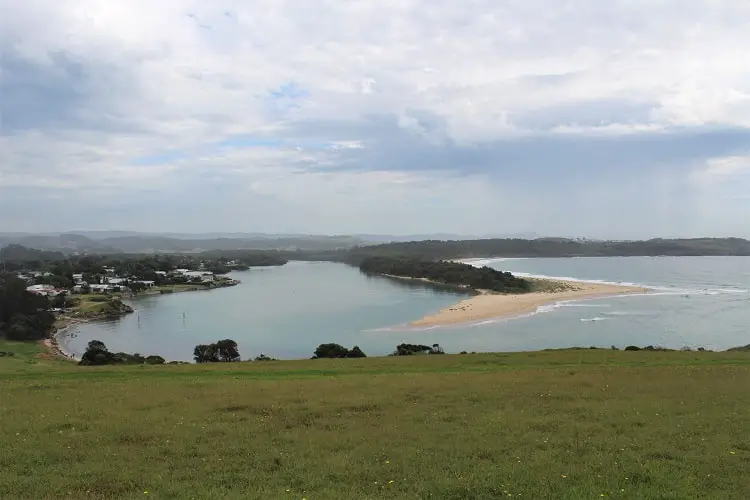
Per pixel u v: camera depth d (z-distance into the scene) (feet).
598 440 53.06
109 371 112.37
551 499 38.78
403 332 306.96
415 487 41.22
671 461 46.78
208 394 76.84
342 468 45.57
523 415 63.67
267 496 39.27
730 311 352.90
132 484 42.09
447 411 65.92
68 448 51.16
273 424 60.08
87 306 445.78
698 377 89.04
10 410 67.26
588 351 148.87
